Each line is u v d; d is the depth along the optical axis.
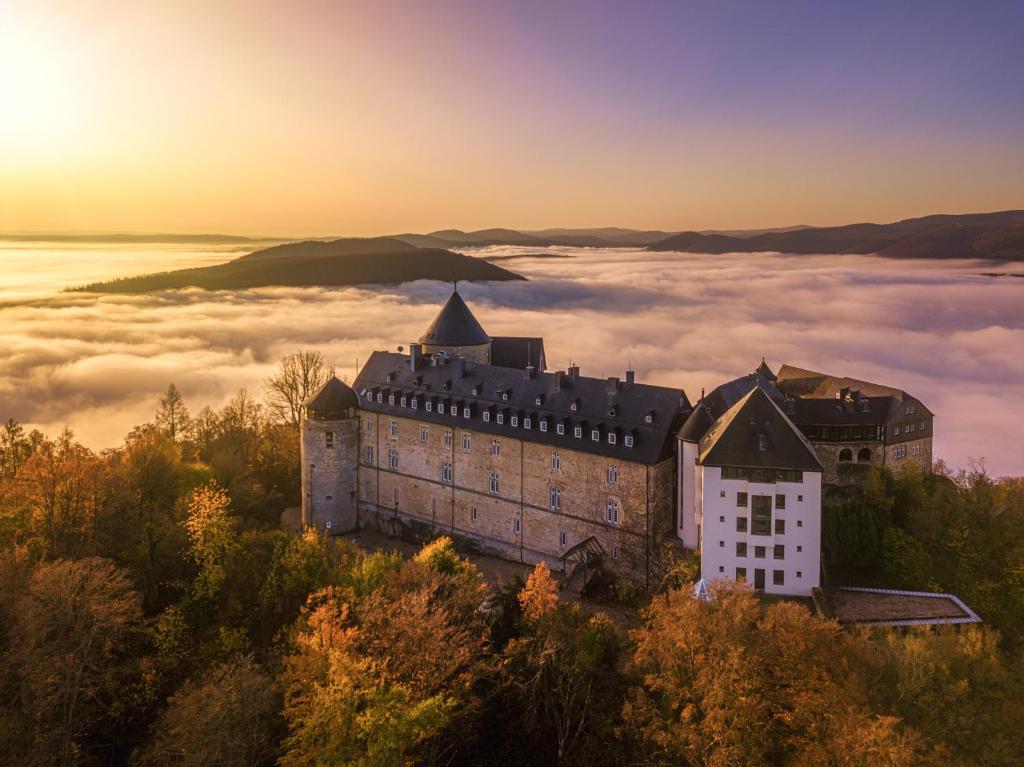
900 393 90.31
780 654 44.62
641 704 45.47
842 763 38.28
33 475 72.00
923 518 73.81
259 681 47.81
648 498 77.44
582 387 87.06
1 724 49.94
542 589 57.47
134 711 58.19
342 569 68.62
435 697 42.38
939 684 46.78
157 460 91.06
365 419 104.50
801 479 68.44
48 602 52.31
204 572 67.75
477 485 92.75
